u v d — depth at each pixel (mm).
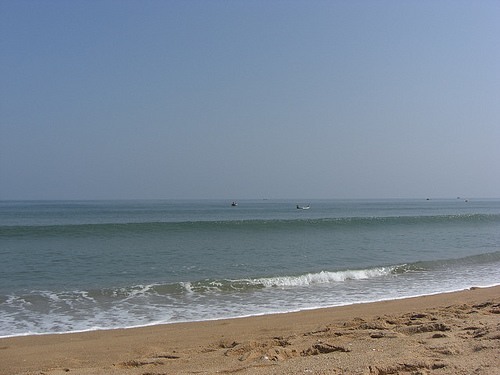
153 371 6773
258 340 8656
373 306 12789
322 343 7688
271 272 19016
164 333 10164
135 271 19141
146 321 11562
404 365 5801
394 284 16891
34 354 8617
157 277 17844
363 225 45969
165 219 62625
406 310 11883
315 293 15203
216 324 10961
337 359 6387
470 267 21000
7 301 13648
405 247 28422
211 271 19266
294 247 27844
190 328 10617
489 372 5277
